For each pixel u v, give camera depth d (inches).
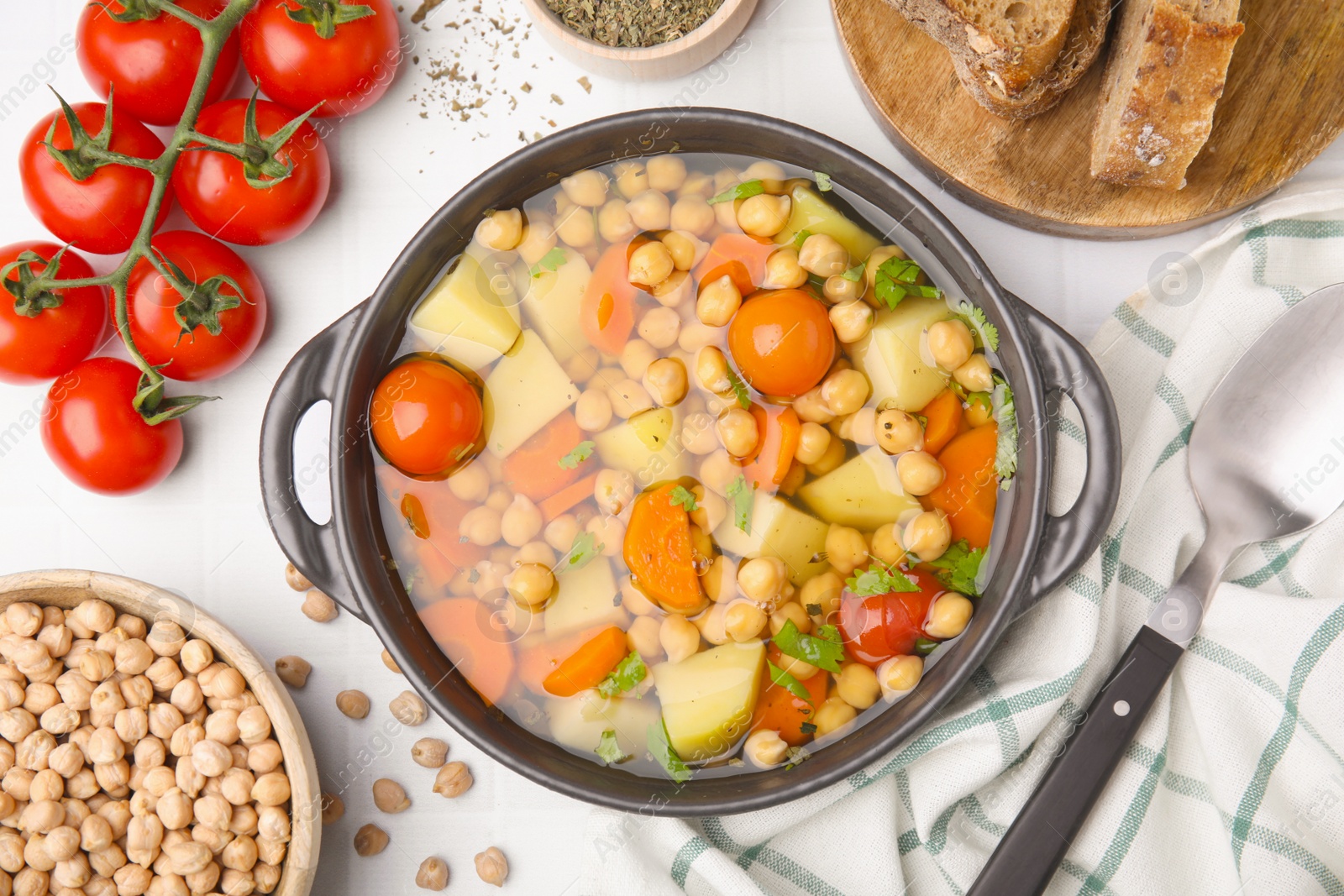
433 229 22.4
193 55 23.5
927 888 23.9
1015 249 24.4
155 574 24.7
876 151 24.5
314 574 22.8
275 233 23.9
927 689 22.2
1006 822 23.8
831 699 22.6
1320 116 23.4
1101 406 22.4
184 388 24.7
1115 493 22.4
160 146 23.9
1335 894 23.1
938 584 22.7
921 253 22.9
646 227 23.0
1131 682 23.1
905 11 23.0
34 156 23.4
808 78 24.6
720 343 22.9
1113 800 23.3
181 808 23.1
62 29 25.0
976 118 23.7
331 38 23.3
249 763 23.2
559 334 23.0
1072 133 23.7
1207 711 23.4
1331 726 23.3
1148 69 22.4
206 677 23.3
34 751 23.2
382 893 24.3
